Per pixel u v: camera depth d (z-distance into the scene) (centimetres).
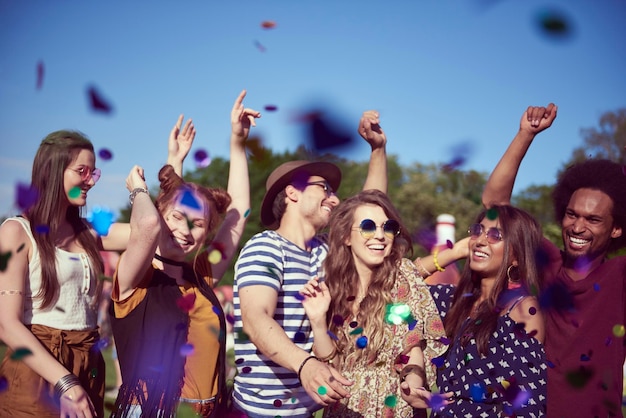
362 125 371
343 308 307
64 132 299
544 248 345
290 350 275
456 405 298
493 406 289
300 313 306
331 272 312
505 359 295
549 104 355
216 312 314
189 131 383
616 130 1436
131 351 293
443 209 3002
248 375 303
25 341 273
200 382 300
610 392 303
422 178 3366
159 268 313
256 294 291
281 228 335
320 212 333
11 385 277
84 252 305
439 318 310
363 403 293
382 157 375
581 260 328
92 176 300
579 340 311
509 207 320
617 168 334
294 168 332
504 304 304
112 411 297
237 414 305
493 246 311
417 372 295
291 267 310
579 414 304
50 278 286
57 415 276
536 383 291
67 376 275
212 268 346
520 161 362
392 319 295
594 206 325
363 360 297
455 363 305
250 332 287
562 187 351
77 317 296
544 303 305
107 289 589
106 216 300
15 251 280
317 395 261
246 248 309
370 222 301
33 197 286
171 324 296
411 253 323
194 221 313
